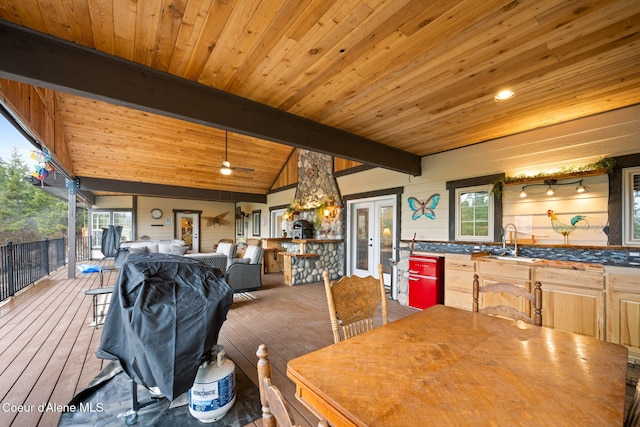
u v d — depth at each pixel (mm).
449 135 3908
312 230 7605
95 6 1624
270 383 750
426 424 797
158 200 11023
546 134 3574
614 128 3084
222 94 2602
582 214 3307
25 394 2139
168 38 1900
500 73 2352
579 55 2102
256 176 9305
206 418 1886
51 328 3490
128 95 2129
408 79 2434
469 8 1649
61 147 5512
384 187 5734
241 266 5531
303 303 4746
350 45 1992
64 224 11812
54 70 1859
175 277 1940
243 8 1654
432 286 4102
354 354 1238
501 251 3895
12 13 1667
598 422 797
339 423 889
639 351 2416
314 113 3111
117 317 1876
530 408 862
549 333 1481
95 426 1835
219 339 3236
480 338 1415
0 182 9609
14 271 5238
